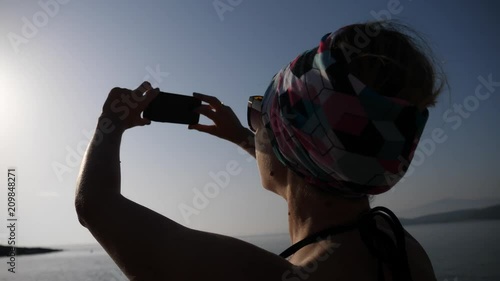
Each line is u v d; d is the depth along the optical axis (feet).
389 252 2.43
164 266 2.19
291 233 2.90
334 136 2.33
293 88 2.51
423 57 2.60
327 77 2.37
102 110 2.89
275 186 3.03
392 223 2.51
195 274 2.18
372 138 2.31
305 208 2.77
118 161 2.62
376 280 2.41
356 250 2.51
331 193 2.66
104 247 2.35
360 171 2.38
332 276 2.39
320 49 2.51
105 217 2.29
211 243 2.28
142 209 2.38
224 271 2.20
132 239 2.23
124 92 2.92
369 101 2.31
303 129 2.41
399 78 2.47
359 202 2.73
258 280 2.21
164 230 2.29
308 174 2.58
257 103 3.19
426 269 2.84
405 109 2.38
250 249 2.32
